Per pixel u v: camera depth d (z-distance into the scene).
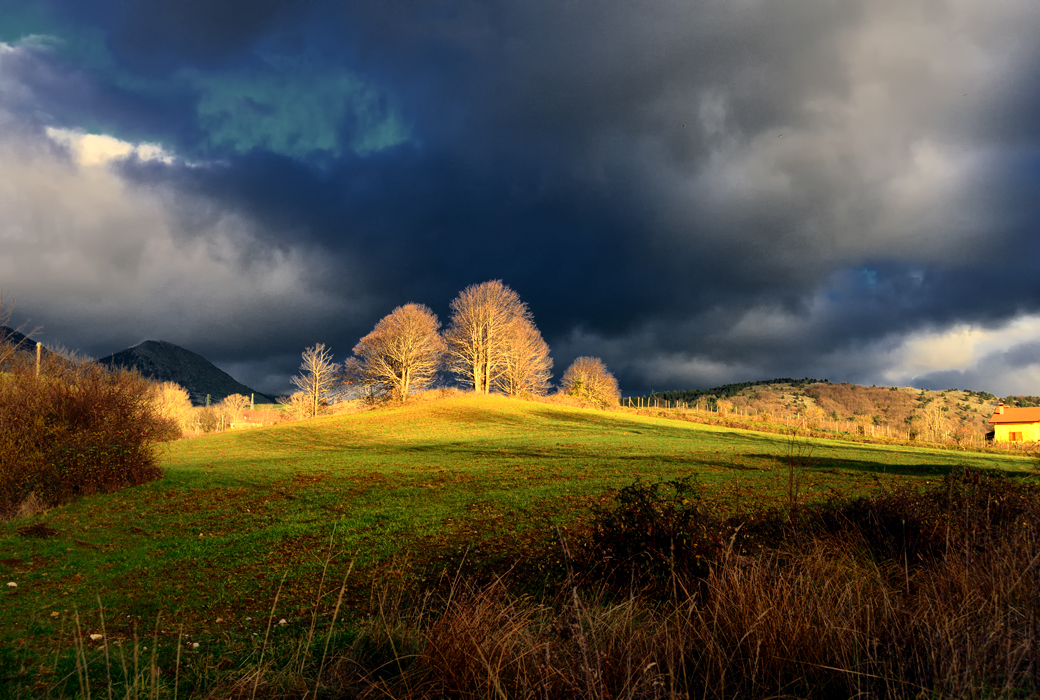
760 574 5.78
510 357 86.31
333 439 47.81
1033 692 4.21
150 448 26.50
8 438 20.80
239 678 5.41
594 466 28.38
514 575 10.21
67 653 7.59
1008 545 6.35
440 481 25.48
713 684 4.60
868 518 8.99
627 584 7.75
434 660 4.98
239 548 16.12
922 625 5.00
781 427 63.16
